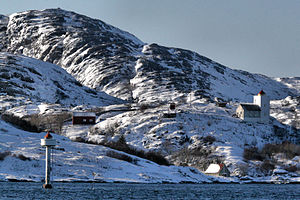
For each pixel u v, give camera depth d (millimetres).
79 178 152625
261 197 139250
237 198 133750
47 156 128125
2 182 135500
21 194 115438
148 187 150375
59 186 135500
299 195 148750
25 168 151625
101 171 164625
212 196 135750
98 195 122375
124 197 121875
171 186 160750
